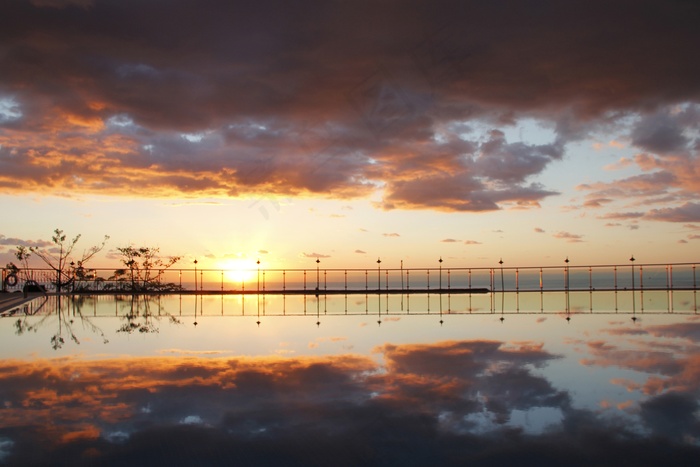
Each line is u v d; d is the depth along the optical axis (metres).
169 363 6.15
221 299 20.83
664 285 26.86
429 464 3.01
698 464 2.99
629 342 7.64
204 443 3.36
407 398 4.42
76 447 3.30
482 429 3.60
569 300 18.42
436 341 7.94
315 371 5.61
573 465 2.99
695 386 4.80
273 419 3.86
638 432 3.52
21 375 5.45
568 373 5.39
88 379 5.24
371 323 10.81
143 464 3.04
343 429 3.62
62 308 15.35
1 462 3.06
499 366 5.82
